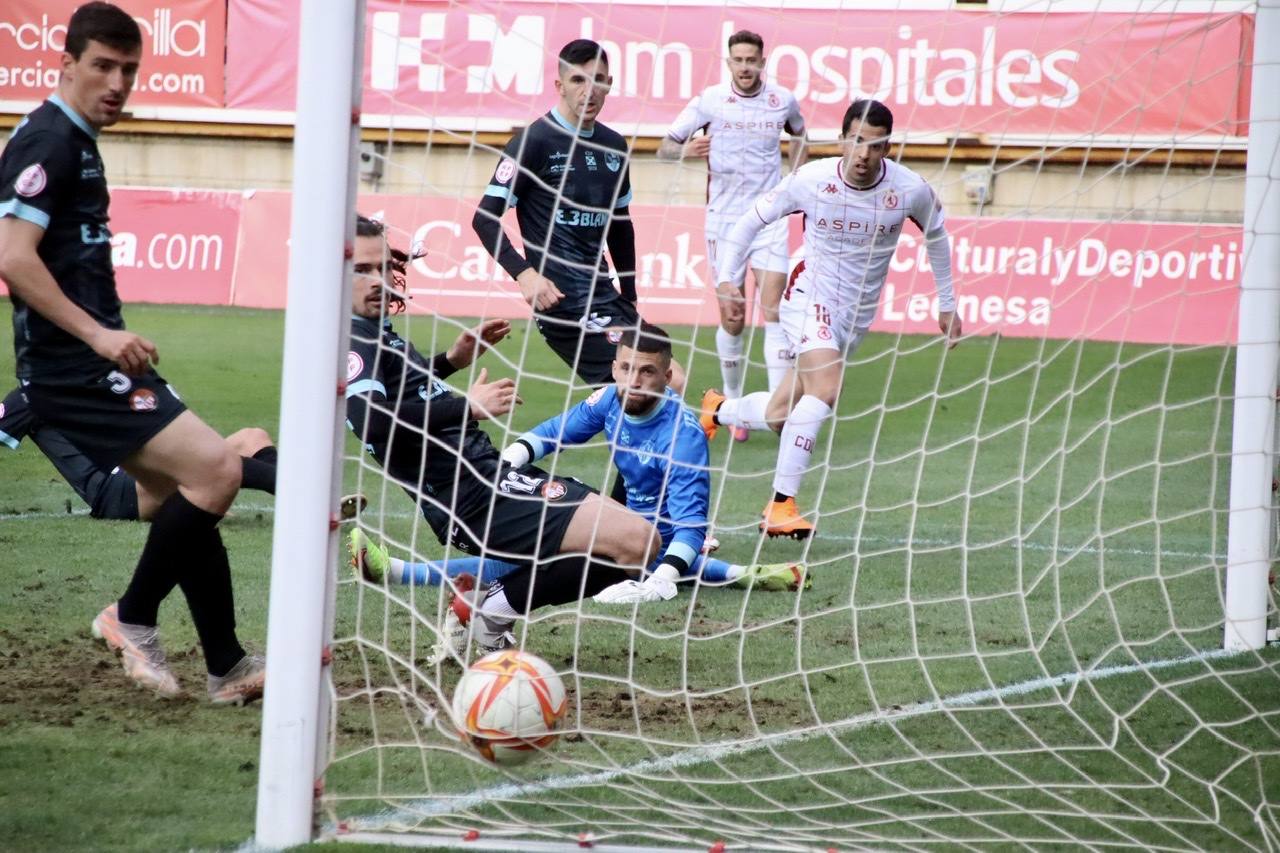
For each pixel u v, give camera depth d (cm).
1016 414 3105
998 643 1473
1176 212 4159
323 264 895
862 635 1488
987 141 4384
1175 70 4162
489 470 1391
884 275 1945
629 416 1622
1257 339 1477
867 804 1015
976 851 927
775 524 1889
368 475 2320
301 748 899
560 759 1041
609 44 4678
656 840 935
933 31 4409
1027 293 4134
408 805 988
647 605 1592
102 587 1555
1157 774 1091
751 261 2302
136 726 1124
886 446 2739
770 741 1154
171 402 1166
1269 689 1323
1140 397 3322
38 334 1141
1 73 5109
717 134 2738
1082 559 1872
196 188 5234
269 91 5247
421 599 1556
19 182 1090
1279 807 1023
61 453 1900
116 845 887
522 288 1952
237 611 1483
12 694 1189
